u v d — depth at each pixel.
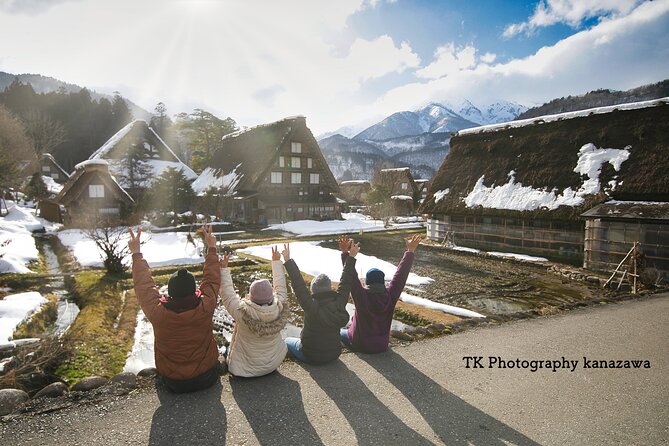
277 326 3.98
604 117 18.97
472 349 5.31
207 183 43.12
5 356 6.23
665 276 13.33
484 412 3.67
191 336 3.62
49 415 3.44
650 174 15.60
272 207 36.84
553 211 17.47
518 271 15.70
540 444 3.19
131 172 37.91
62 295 11.20
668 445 3.21
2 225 21.91
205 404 3.62
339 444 3.09
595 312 7.42
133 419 3.37
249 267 15.10
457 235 22.50
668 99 17.14
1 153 29.86
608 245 14.84
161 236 23.08
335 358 4.59
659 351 5.35
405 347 5.30
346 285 4.47
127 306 9.69
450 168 24.67
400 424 3.41
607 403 3.91
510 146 22.22
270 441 3.10
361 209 54.31
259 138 41.06
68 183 30.58
